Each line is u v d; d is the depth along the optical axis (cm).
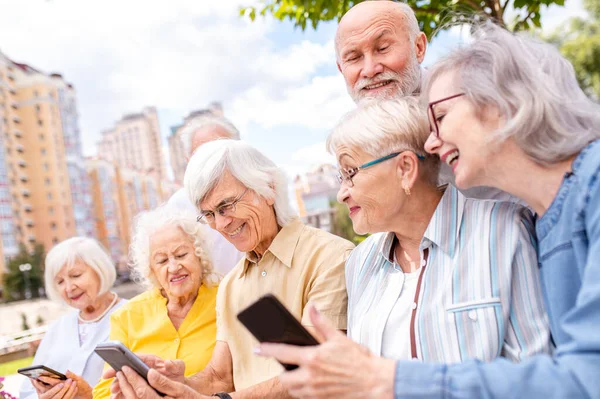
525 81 108
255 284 195
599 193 97
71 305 281
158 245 224
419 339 132
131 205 7294
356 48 212
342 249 187
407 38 214
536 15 322
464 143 114
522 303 123
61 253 280
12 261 5381
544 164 107
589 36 1888
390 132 140
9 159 5766
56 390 216
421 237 148
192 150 323
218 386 190
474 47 117
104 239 6781
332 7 363
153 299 234
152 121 8456
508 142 109
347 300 177
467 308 126
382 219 146
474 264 129
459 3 305
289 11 432
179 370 174
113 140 8412
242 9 454
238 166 184
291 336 104
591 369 85
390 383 95
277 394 166
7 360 688
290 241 192
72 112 6700
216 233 282
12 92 6009
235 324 197
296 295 185
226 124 327
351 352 99
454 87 116
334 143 148
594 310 88
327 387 98
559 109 105
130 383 155
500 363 94
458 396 92
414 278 146
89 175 6875
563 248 105
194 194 186
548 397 87
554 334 113
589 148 103
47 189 6100
